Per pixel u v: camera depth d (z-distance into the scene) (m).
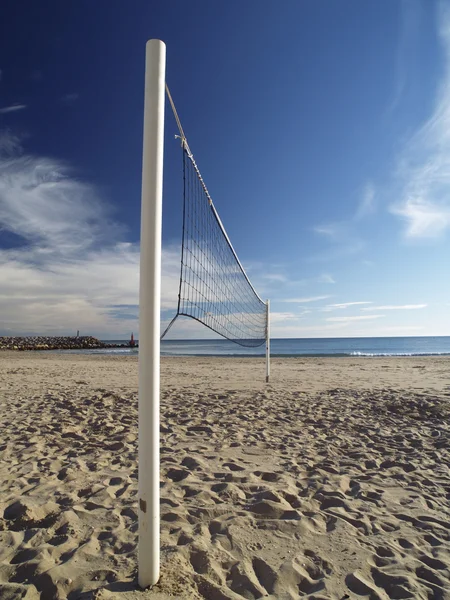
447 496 2.94
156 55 1.72
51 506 2.67
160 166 1.73
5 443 4.21
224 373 11.94
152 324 1.67
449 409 6.06
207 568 1.92
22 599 1.67
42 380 9.89
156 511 1.73
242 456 3.82
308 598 1.75
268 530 2.34
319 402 6.69
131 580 1.78
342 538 2.26
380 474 3.39
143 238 1.69
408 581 1.86
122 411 5.80
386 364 16.11
